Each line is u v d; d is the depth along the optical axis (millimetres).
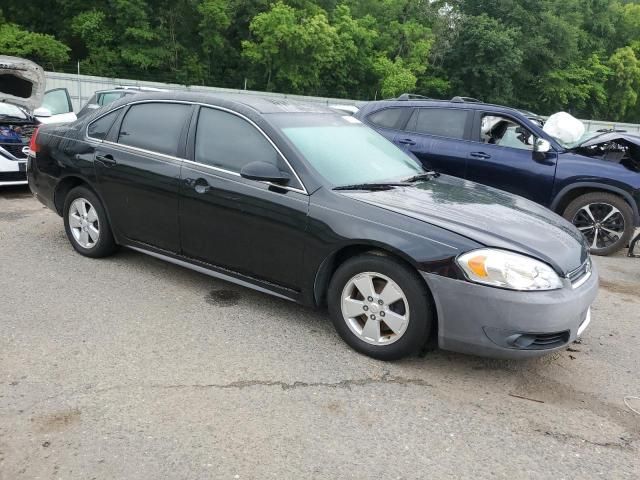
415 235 3510
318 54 35219
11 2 31453
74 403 3096
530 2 46406
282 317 4359
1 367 3420
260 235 4078
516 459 2867
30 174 5746
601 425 3215
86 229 5340
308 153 4109
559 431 3129
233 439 2871
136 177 4738
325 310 4520
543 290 3350
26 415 2967
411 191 4164
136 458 2691
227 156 4312
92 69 30672
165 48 32844
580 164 6930
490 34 41094
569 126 7195
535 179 7102
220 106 4465
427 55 41062
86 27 30188
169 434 2881
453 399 3379
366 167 4367
